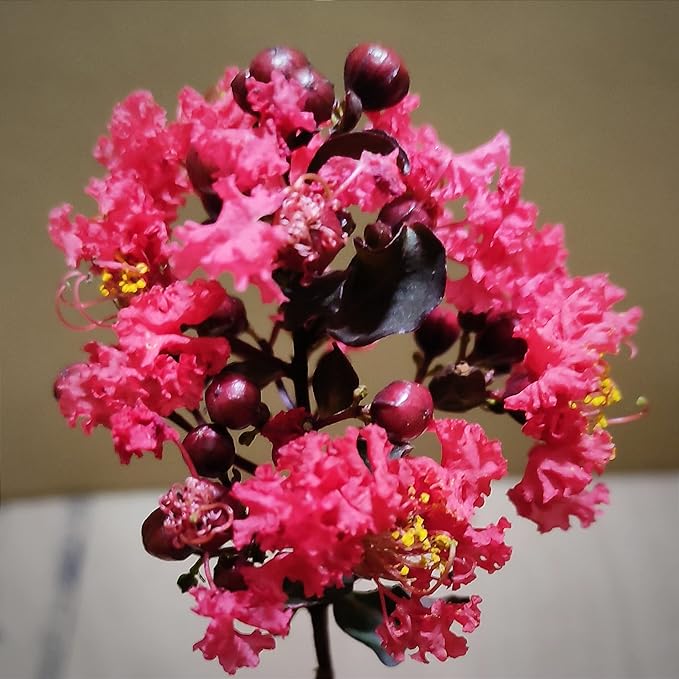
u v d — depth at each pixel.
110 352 0.18
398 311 0.19
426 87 0.26
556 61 0.26
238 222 0.17
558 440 0.19
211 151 0.18
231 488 0.19
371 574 0.19
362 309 0.19
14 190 0.27
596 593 0.29
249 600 0.18
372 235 0.19
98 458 0.32
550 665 0.28
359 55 0.19
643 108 0.26
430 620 0.19
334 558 0.18
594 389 0.19
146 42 0.25
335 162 0.18
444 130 0.27
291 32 0.25
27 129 0.26
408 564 0.19
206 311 0.19
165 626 0.29
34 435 0.31
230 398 0.19
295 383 0.20
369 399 0.29
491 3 0.25
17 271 0.28
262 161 0.18
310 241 0.18
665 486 0.33
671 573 0.30
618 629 0.29
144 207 0.19
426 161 0.19
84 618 0.29
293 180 0.19
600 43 0.25
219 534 0.18
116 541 0.31
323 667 0.21
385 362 0.30
